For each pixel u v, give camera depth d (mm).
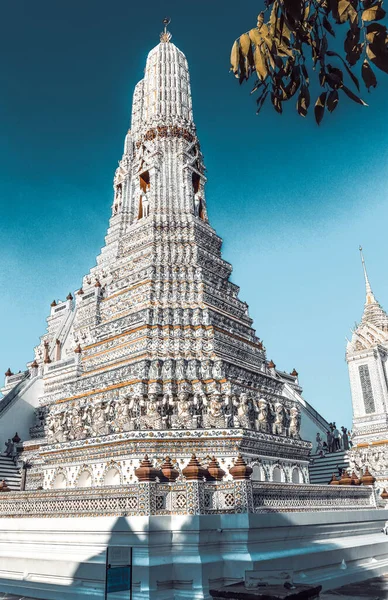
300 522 20125
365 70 6875
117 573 13438
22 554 19531
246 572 12883
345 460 46969
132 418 29469
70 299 63188
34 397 49938
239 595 10633
